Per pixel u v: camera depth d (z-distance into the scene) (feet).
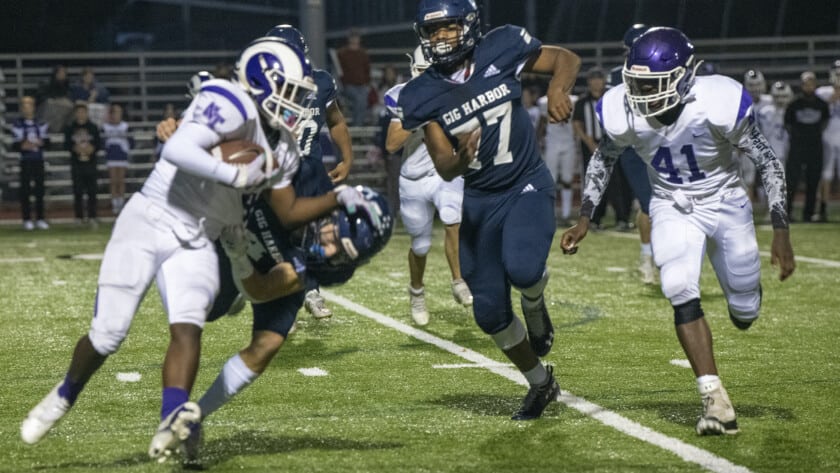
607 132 43.11
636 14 239.50
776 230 41.55
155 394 49.80
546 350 48.37
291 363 56.49
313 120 58.08
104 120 168.35
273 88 35.63
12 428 43.78
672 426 43.04
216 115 34.40
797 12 239.50
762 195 175.73
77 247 122.11
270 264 38.11
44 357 59.31
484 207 43.78
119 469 37.91
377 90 181.47
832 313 71.41
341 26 276.62
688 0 240.12
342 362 56.75
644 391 49.44
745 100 41.42
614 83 76.69
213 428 43.39
